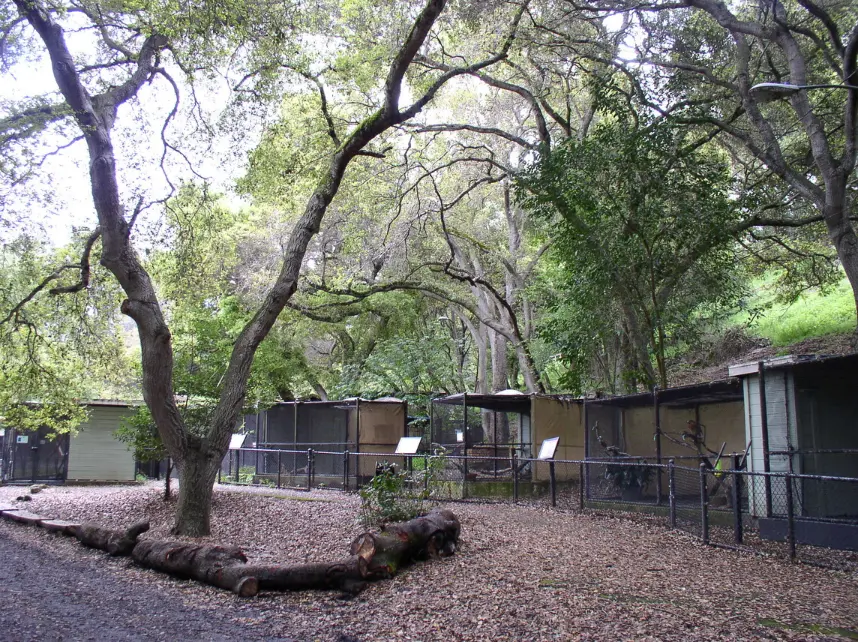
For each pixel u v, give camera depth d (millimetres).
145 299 10094
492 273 29062
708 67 15680
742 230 16312
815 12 12383
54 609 6176
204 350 13930
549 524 11062
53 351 16078
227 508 12672
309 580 6867
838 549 8789
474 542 9133
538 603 6215
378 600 6543
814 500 10242
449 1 15375
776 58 15781
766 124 13914
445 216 25609
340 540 9484
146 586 7238
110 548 8805
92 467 20219
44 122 10008
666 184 14289
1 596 6582
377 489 9570
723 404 14703
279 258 23656
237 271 23484
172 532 10070
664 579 7191
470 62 18547
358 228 23453
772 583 7039
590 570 7605
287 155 16062
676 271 15375
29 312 15125
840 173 12531
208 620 5953
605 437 16750
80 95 9977
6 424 16812
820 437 10562
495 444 17844
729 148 17844
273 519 11492
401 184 21500
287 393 25266
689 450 15086
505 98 23734
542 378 24547
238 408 10617
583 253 15102
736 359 22594
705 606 6113
